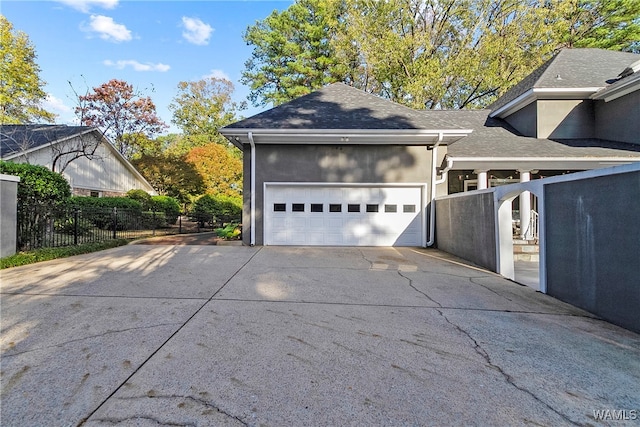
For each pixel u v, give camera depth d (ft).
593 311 13.30
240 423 6.45
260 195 32.81
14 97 73.97
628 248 11.71
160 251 28.14
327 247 32.04
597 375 8.50
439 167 33.63
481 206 22.98
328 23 72.28
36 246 24.77
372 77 70.64
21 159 44.24
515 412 6.95
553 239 15.89
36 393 7.32
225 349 9.63
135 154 83.82
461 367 8.82
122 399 7.14
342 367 8.70
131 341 10.09
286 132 30.30
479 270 21.79
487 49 54.80
